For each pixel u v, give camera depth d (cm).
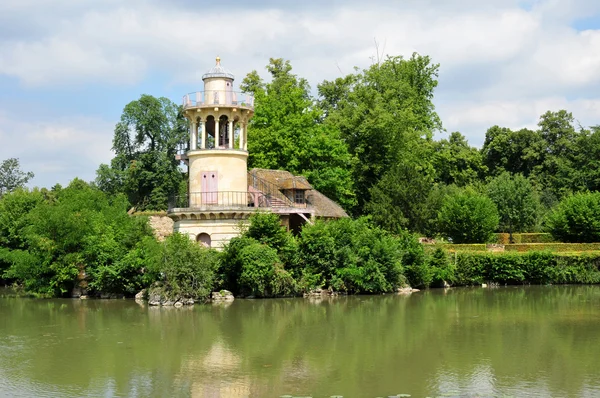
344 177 8425
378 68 9812
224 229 6097
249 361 3394
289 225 6906
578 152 10888
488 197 9369
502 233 9512
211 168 6209
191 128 6366
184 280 5578
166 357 3512
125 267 5934
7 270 7019
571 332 4175
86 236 6162
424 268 6769
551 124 12425
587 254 7588
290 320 4662
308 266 6150
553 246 7844
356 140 8888
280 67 9956
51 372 3238
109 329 4366
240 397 2778
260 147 8175
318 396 2769
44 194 9531
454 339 3941
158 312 5100
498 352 3575
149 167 9650
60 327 4484
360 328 4328
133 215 7369
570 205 8275
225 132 6456
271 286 5875
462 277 7212
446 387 2880
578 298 6050
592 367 3238
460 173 12031
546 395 2766
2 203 8238
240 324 4500
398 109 9144
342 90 9788
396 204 8256
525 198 9788
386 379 3019
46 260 6147
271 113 8281
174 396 2816
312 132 8306
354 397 2744
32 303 5844
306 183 7106
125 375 3161
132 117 9738
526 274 7438
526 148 12212
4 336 4172
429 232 8406
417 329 4281
